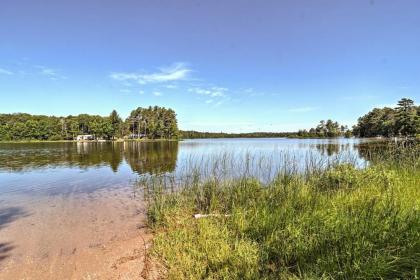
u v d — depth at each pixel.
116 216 9.58
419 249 4.43
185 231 7.12
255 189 10.23
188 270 5.44
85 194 12.91
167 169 20.17
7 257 6.67
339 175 10.18
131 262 6.22
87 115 132.12
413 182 8.66
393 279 4.11
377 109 88.38
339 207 6.49
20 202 11.50
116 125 129.00
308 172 10.99
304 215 6.39
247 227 6.91
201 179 12.13
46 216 9.64
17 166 23.73
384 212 5.57
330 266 4.64
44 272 6.01
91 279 5.69
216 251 5.87
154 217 8.86
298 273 4.88
